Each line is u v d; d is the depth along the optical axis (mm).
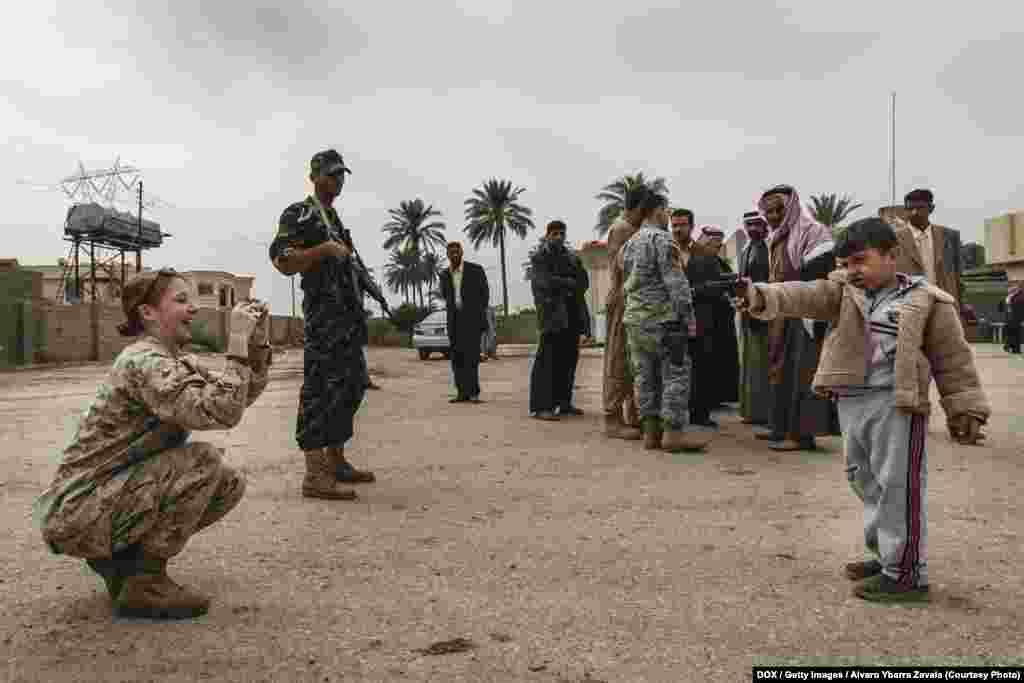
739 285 3182
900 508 2947
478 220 84312
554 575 3314
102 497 2750
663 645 2586
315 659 2492
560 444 6789
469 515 4352
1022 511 4254
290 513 4414
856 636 2641
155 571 2885
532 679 2346
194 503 2844
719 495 4770
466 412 9219
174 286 2939
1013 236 35844
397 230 103750
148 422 2840
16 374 20391
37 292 27609
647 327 6273
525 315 56469
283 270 4586
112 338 31078
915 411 2887
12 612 2926
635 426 7344
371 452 6449
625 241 7074
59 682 2336
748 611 2881
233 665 2451
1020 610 2854
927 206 7152
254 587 3180
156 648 2584
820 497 4691
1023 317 21172
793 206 6320
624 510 4438
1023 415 8156
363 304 4898
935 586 3125
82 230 40500
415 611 2906
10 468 6004
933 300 2928
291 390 13031
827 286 3146
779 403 6504
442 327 23859
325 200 4828
